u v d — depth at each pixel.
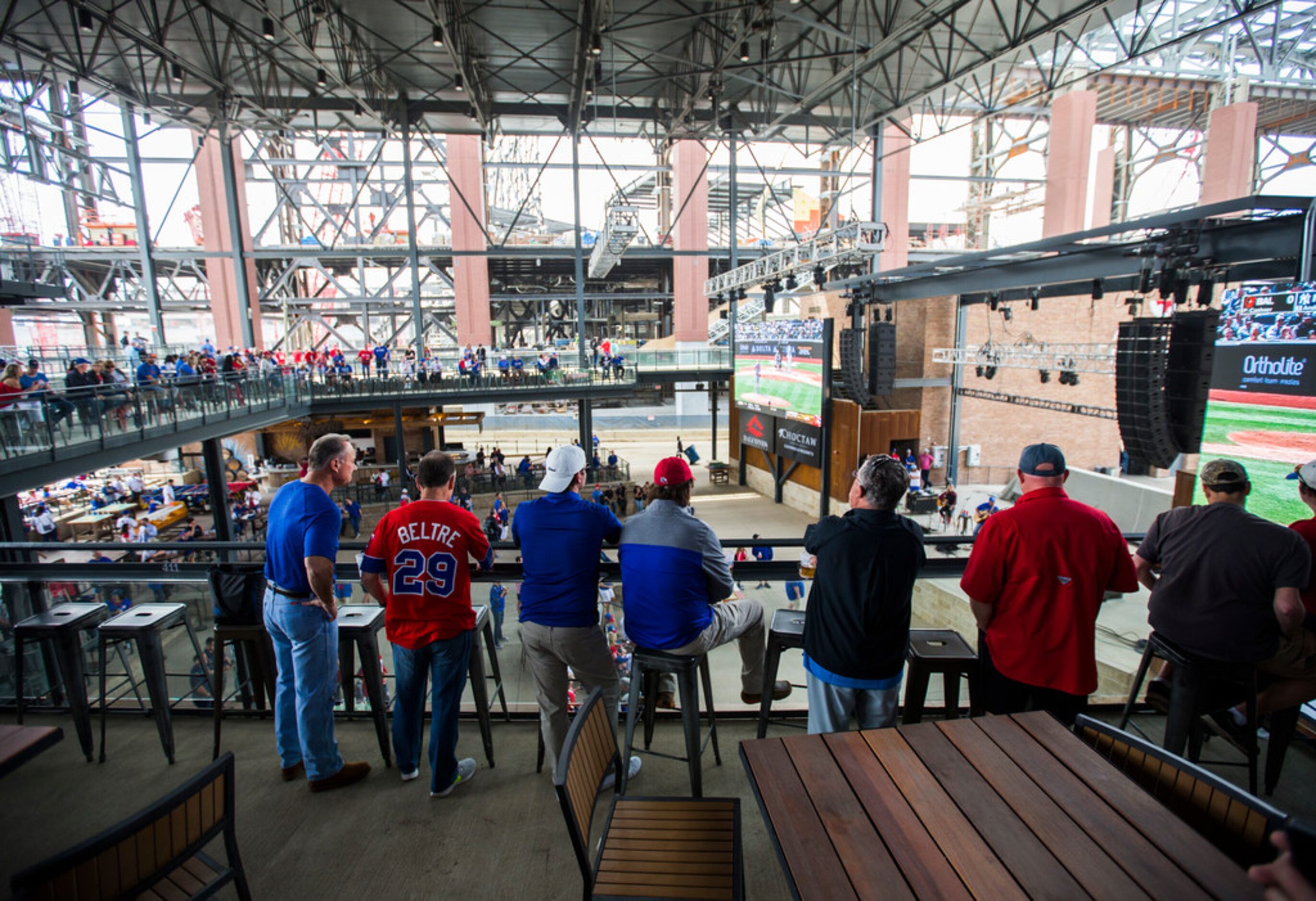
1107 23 19.67
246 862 2.57
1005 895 1.38
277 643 2.99
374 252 29.33
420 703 3.02
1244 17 13.26
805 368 23.55
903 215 29.56
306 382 21.66
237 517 21.28
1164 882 1.41
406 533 2.83
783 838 1.56
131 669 3.72
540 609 2.75
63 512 19.16
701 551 2.61
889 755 1.87
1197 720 2.74
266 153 32.56
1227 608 2.52
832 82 21.28
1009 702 2.59
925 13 14.91
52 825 2.82
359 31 18.84
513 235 39.78
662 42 20.50
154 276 25.23
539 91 22.78
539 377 25.39
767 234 46.31
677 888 1.79
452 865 2.54
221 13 16.09
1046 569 2.38
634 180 35.44
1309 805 2.80
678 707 3.57
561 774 1.73
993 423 26.00
